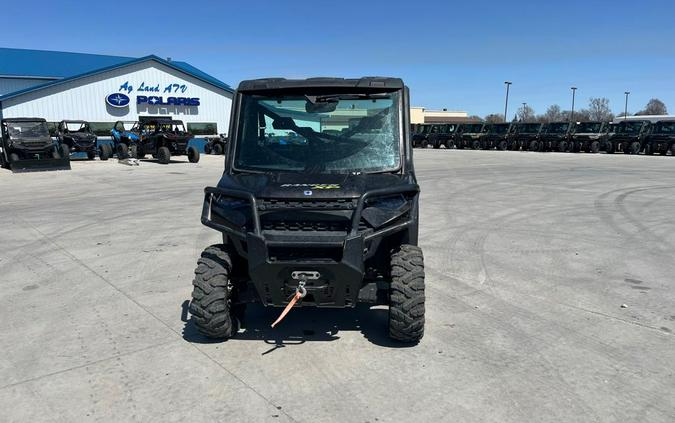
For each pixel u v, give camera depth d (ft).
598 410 10.78
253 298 13.83
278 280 12.32
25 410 10.81
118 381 11.98
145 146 87.51
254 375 12.25
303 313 16.31
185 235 27.84
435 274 20.59
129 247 25.09
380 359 13.08
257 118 14.88
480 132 138.51
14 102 99.25
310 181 13.28
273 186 12.92
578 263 22.33
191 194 44.80
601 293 18.38
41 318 15.90
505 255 23.63
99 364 12.84
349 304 12.82
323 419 10.44
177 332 14.80
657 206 37.78
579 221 31.99
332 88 14.61
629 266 21.89
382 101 14.76
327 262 11.94
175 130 88.33
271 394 11.40
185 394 11.41
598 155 105.91
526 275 20.52
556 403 11.05
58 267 21.62
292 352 13.50
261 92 14.97
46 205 38.86
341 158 14.34
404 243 14.12
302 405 10.96
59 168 71.82
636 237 27.45
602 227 30.12
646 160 89.86
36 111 101.76
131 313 16.30
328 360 13.03
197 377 12.16
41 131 77.82
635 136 107.55
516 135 128.36
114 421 10.39
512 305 17.11
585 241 26.50
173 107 119.34
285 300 12.77
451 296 17.98
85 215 34.24
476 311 16.52
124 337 14.46
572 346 13.92
